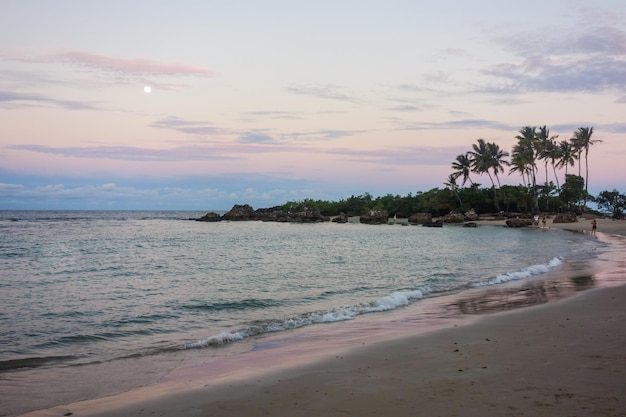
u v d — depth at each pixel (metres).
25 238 58.59
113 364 9.70
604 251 36.75
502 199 106.81
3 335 12.69
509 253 37.91
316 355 9.79
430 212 117.62
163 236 66.88
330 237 65.19
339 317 14.20
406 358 9.09
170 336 12.53
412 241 55.19
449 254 38.16
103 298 18.72
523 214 100.19
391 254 39.12
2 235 63.91
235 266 30.84
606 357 8.38
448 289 19.98
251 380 8.13
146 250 44.28
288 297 18.66
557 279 21.38
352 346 10.47
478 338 10.52
